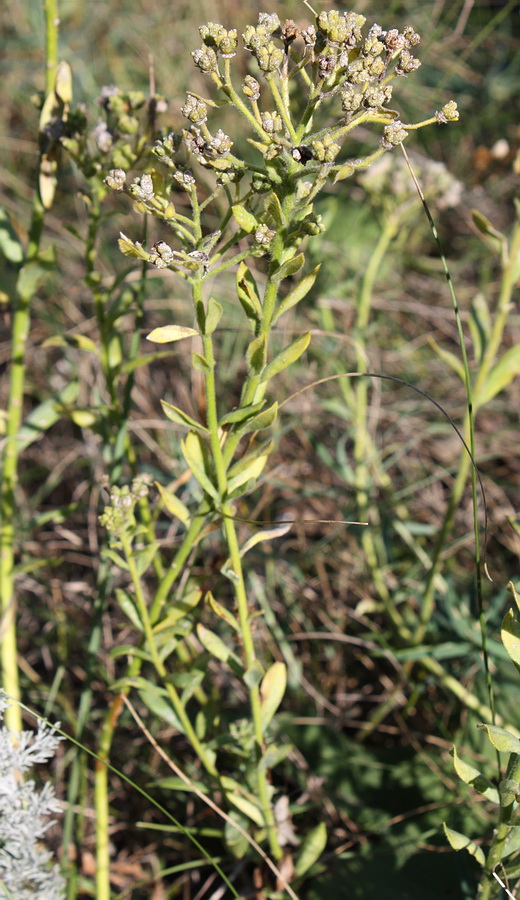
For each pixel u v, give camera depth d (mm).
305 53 1393
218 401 3113
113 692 2494
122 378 3203
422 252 3906
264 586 2732
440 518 3047
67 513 2357
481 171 3719
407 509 3080
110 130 2082
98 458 2904
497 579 2797
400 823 2236
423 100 4008
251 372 1527
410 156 3691
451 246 3906
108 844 2271
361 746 2445
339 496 2941
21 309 2230
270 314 1480
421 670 2588
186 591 1818
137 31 4152
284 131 1440
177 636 1912
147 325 3475
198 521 1691
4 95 4117
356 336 2789
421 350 3561
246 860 2090
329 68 1330
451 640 2609
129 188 1411
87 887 2119
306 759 2398
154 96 2008
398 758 2402
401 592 2684
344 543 2904
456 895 2061
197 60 1342
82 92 3840
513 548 2846
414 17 4105
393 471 3262
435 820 2219
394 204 2734
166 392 3314
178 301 3303
